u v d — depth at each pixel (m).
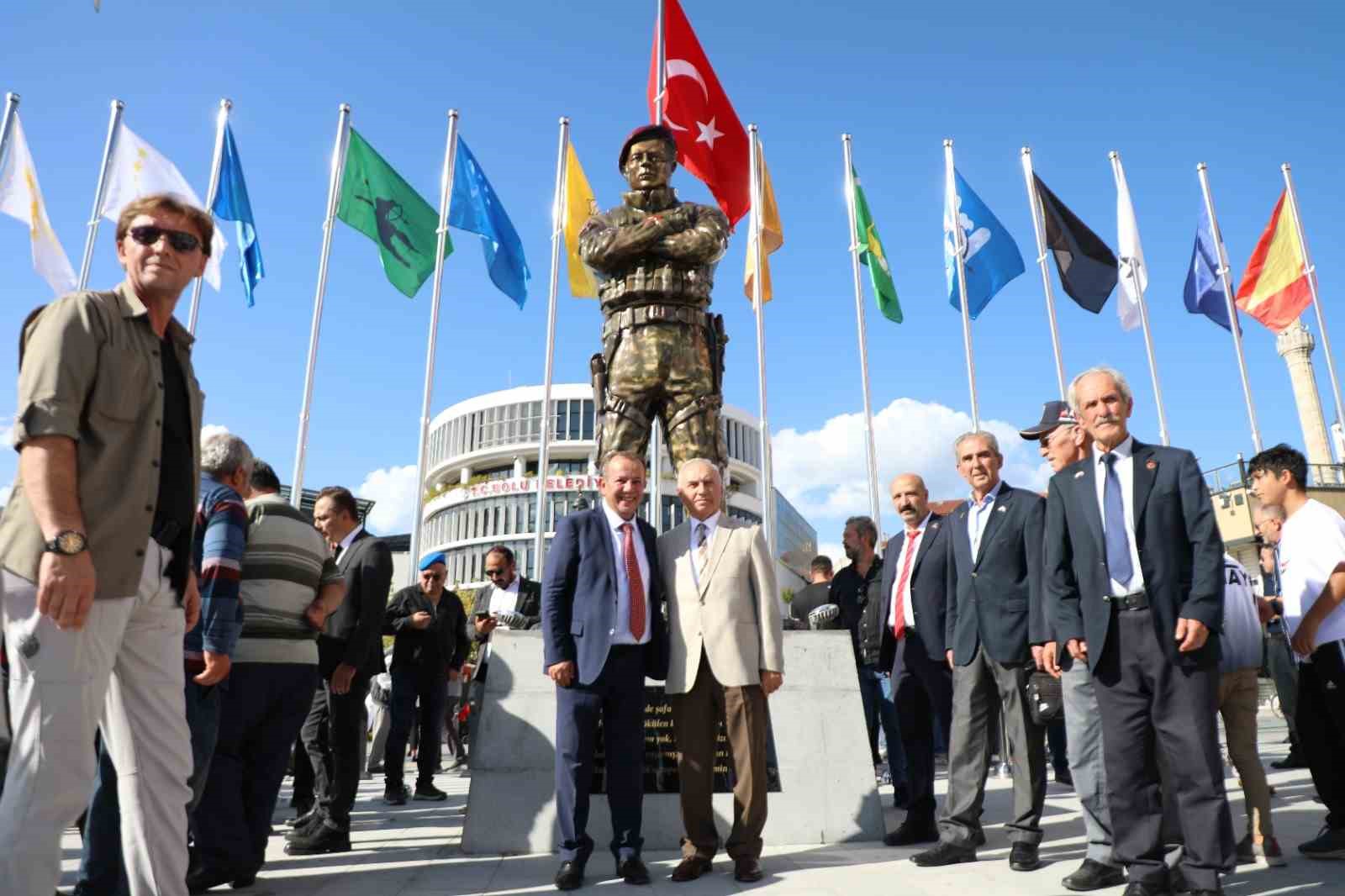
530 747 5.81
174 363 3.30
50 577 2.62
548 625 4.88
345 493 6.59
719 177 12.91
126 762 3.14
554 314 15.62
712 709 5.04
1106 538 4.29
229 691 4.58
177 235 3.18
